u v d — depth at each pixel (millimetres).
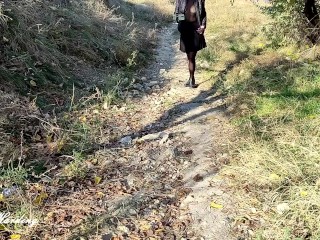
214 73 7840
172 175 4406
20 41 6625
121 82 7184
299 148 4309
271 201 3723
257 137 4727
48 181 4156
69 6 9352
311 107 5215
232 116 5578
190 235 3443
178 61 9508
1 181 4012
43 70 6613
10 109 5250
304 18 7719
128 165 4613
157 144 5090
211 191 4012
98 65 8031
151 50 10336
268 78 6391
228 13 14078
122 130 5555
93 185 4203
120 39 9555
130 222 3619
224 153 4668
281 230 3344
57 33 7785
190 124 5605
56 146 4805
